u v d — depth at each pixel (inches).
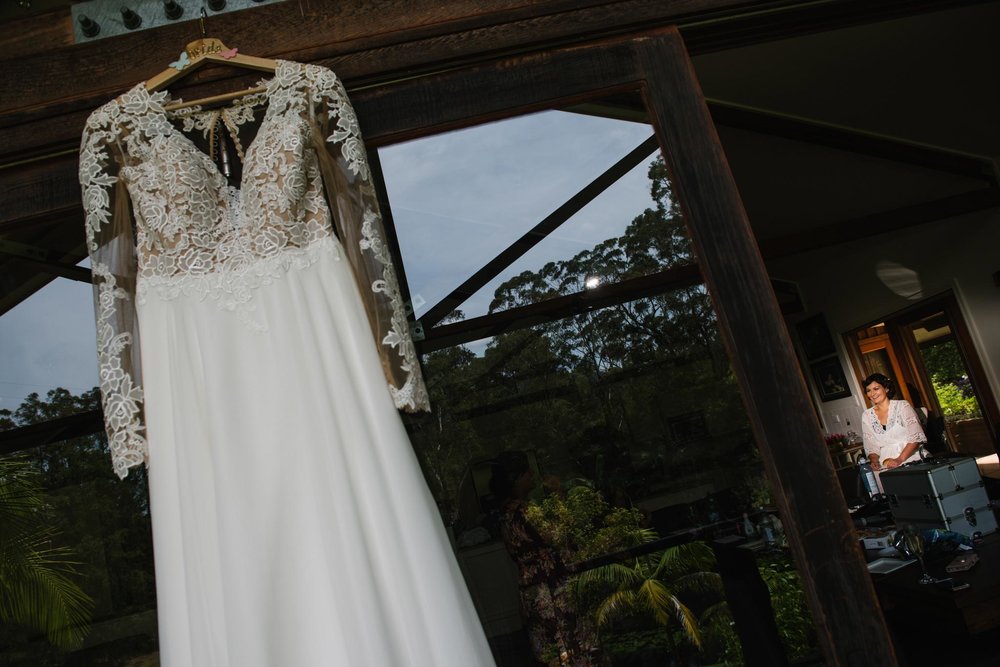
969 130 216.8
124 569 86.8
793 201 241.1
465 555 86.0
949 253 264.2
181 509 58.7
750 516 73.5
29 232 74.3
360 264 65.8
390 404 63.0
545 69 76.2
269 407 61.1
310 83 68.5
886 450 202.7
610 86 76.3
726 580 77.4
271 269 64.6
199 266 64.5
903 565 113.2
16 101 71.7
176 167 65.4
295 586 57.1
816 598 65.4
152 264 65.0
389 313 64.2
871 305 316.2
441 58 74.4
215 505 58.5
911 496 128.7
